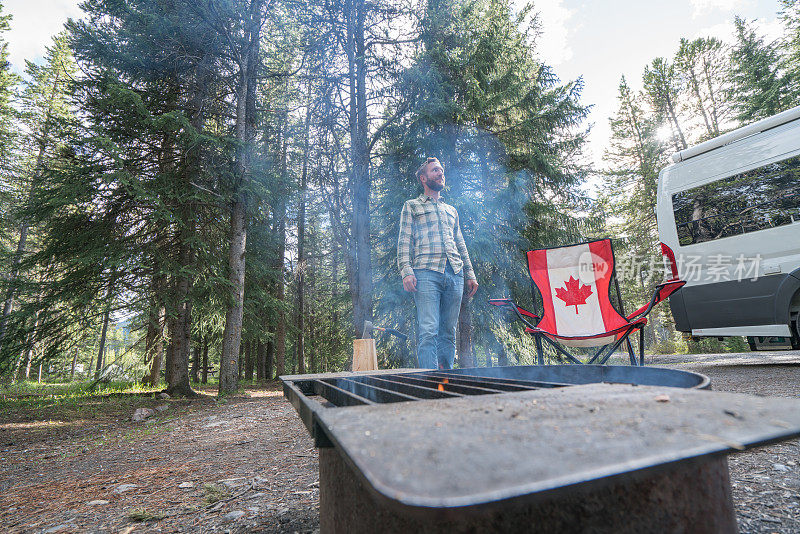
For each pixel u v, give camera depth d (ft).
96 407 21.91
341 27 32.22
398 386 3.34
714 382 12.78
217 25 27.22
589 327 12.03
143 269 25.54
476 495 0.78
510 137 28.55
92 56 25.55
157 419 16.71
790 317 15.07
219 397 24.34
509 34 29.86
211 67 28.37
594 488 0.92
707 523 1.68
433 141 26.99
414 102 29.35
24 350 24.06
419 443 1.13
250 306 32.99
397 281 29.60
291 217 38.24
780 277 15.15
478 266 27.66
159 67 27.27
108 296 24.94
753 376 13.70
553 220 29.94
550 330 12.44
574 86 27.81
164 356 38.45
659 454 1.02
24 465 9.94
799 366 16.20
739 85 62.13
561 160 31.89
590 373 3.38
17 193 51.03
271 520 4.39
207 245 26.16
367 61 32.81
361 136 32.83
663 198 19.06
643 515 1.54
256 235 32.76
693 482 1.68
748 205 16.25
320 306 61.26
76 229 25.45
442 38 30.04
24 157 53.98
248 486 5.83
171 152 27.50
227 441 10.05
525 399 1.67
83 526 4.77
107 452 10.47
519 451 1.05
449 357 11.33
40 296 25.25
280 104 41.86
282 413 14.52
